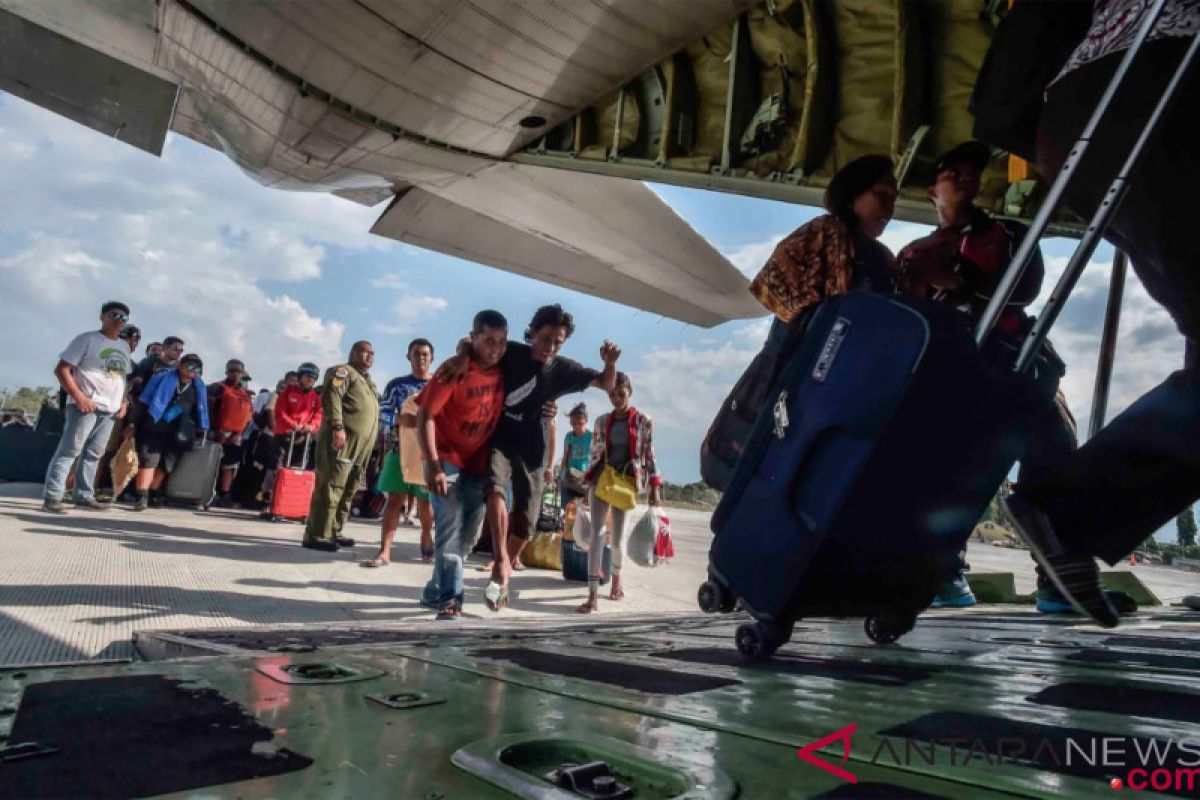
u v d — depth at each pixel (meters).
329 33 11.91
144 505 7.18
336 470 5.73
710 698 1.20
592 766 0.80
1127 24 1.44
